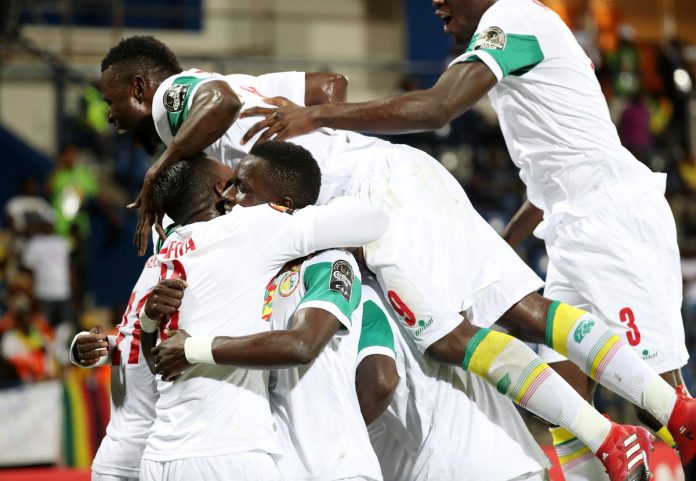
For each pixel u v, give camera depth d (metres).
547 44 13.23
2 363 30.09
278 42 48.41
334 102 13.88
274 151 11.73
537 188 13.93
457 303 12.11
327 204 11.95
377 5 49.53
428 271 12.08
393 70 48.12
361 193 12.48
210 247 11.06
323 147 12.89
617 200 13.19
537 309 12.45
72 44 45.50
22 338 30.84
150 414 12.72
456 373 12.48
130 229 39.81
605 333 12.08
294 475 11.02
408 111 12.58
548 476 12.70
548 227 13.72
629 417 29.45
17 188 42.25
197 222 11.57
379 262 12.10
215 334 10.91
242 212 11.21
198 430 10.61
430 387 12.36
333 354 11.36
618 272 13.04
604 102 13.76
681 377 13.31
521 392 11.77
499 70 12.82
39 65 44.00
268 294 11.60
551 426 13.55
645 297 12.95
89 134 41.00
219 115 11.74
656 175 13.54
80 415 27.75
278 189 11.64
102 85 13.20
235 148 12.91
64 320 35.59
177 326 11.02
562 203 13.55
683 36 54.44
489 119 43.03
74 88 43.53
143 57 13.05
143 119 13.09
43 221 35.94
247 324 11.08
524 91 13.42
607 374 12.04
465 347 11.93
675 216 41.19
